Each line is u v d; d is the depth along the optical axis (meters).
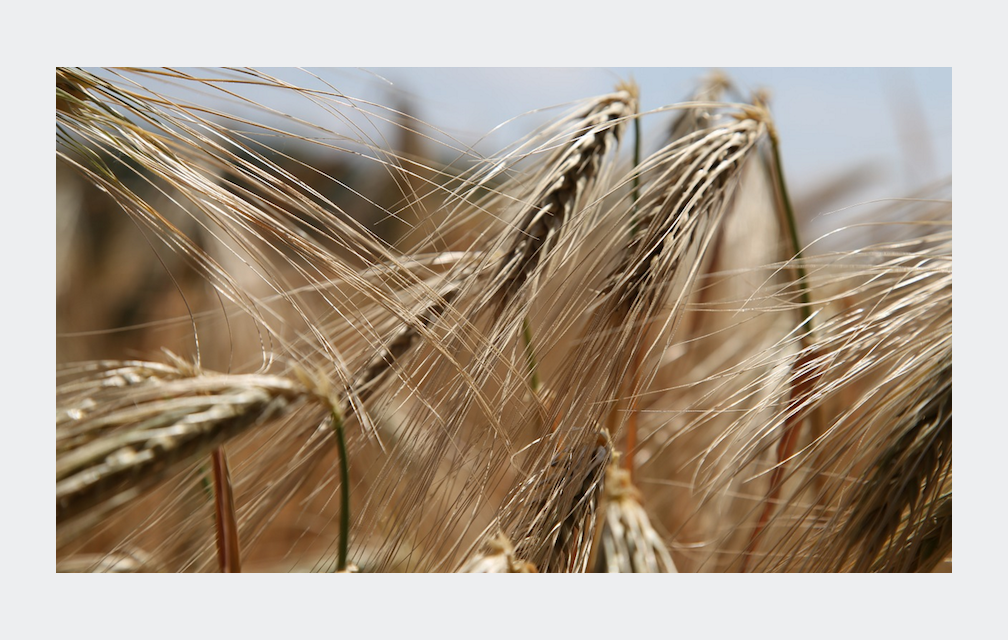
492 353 0.45
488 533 0.46
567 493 0.45
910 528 0.45
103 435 0.39
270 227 0.44
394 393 0.47
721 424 0.54
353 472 0.51
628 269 0.46
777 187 0.51
